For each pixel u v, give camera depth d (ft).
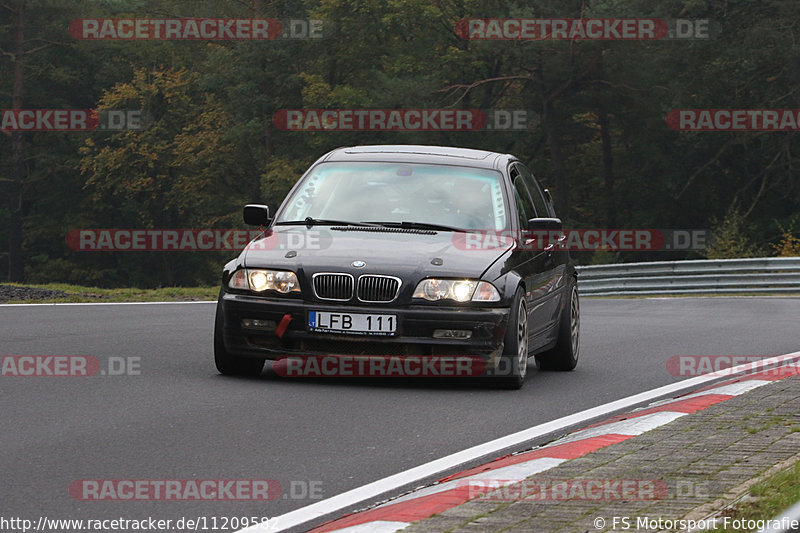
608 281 342.44
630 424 87.71
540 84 592.19
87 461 72.59
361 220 114.93
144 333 150.92
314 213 116.88
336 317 105.19
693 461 70.44
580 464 70.28
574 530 53.21
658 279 336.08
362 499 64.54
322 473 71.05
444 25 644.27
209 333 152.35
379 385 107.76
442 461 75.25
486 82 623.77
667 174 608.19
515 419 92.58
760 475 65.57
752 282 323.78
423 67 626.64
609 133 652.48
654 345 156.04
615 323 198.08
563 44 559.38
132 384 104.68
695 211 626.64
